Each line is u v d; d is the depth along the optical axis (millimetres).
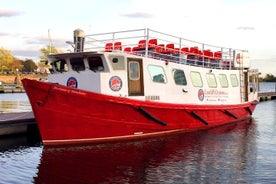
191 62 21219
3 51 116750
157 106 16172
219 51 23984
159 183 10375
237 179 10828
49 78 16828
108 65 15219
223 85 22219
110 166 12055
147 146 15188
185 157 13523
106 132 14992
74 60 15977
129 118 15414
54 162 12422
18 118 18438
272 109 38375
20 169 11688
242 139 17547
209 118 20344
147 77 16641
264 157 13711
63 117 13859
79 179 10664
